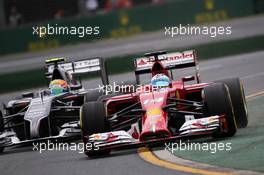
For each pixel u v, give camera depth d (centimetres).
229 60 10738
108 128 4478
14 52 18550
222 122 4250
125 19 19350
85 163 4162
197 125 4200
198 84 4766
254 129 4638
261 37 12056
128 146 4228
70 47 18138
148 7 19462
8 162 4728
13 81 11069
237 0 19800
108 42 18088
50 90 5884
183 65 5222
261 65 9219
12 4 19725
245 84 7544
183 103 4609
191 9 19500
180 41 15562
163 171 3572
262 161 3541
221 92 4353
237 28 16725
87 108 4481
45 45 18575
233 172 3353
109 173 3712
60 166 4181
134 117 4700
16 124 5484
